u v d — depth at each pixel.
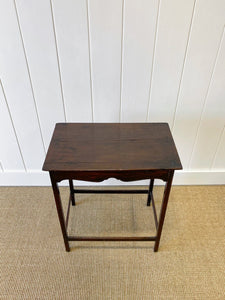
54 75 1.18
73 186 1.48
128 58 1.13
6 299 1.04
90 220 1.39
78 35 1.07
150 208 1.46
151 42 1.09
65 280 1.11
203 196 1.54
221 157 1.50
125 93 1.25
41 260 1.19
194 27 1.05
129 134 1.08
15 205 1.48
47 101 1.27
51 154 0.95
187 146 1.46
